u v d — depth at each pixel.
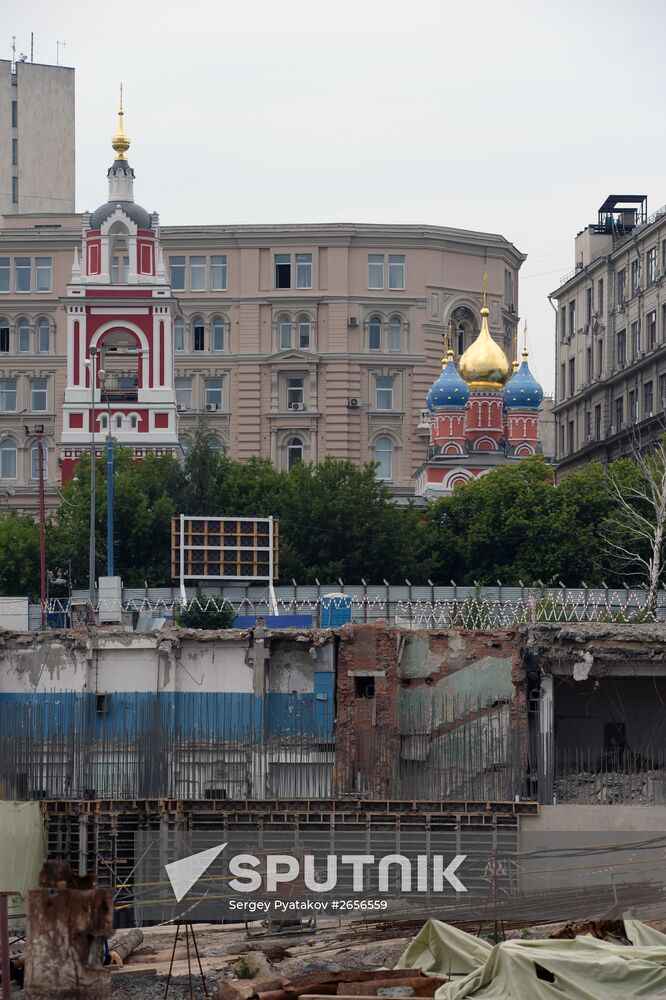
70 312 182.12
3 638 86.88
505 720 84.00
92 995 48.94
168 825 76.56
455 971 60.09
